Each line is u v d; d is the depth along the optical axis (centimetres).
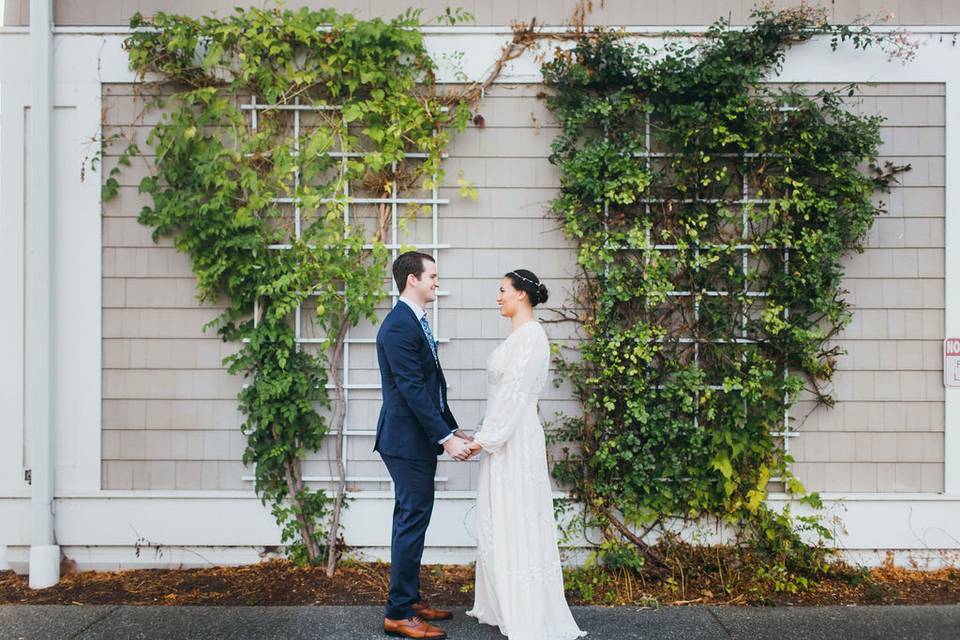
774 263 404
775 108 397
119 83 408
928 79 406
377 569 398
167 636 318
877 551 404
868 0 408
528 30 407
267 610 347
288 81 400
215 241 399
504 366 310
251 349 405
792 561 388
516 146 410
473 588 376
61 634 321
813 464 407
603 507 398
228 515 405
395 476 312
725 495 397
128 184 409
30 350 409
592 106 390
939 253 407
